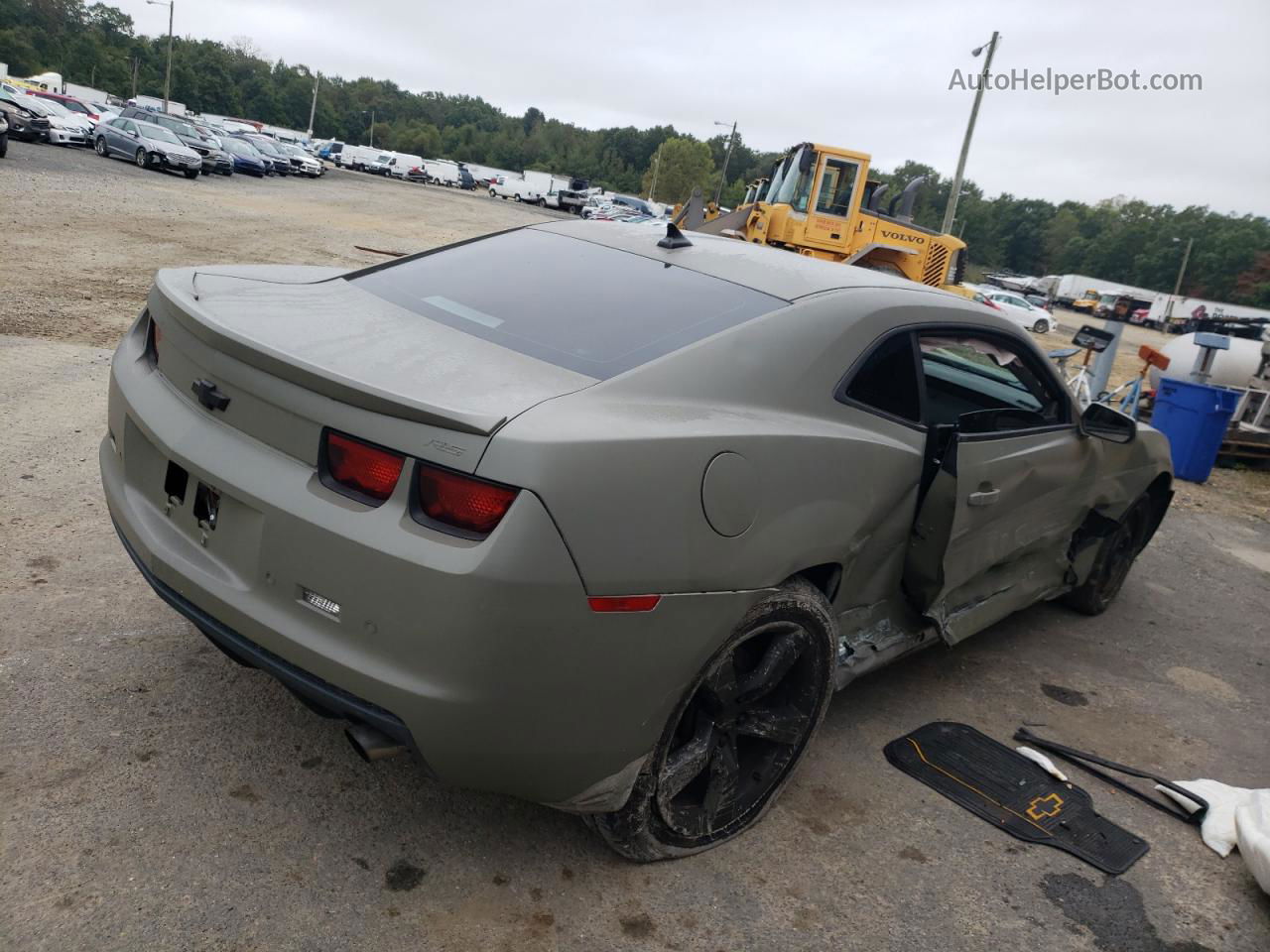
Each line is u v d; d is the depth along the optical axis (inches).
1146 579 223.0
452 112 7288.4
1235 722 153.9
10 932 75.4
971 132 1061.8
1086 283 2755.9
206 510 89.4
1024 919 97.8
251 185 1191.6
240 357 84.8
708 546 83.4
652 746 87.4
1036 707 147.9
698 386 91.0
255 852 89.0
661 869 96.5
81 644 117.5
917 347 115.9
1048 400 143.1
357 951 79.7
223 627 86.3
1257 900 107.1
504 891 89.7
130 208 651.5
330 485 79.6
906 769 122.6
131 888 82.1
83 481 166.1
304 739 107.0
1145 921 100.5
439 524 74.9
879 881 100.3
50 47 5017.2
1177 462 352.8
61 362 239.5
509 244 127.2
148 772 97.3
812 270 120.0
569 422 77.8
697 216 763.4
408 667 74.9
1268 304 4943.4
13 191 615.2
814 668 104.0
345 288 113.5
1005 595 147.0
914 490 114.0
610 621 77.9
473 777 80.4
